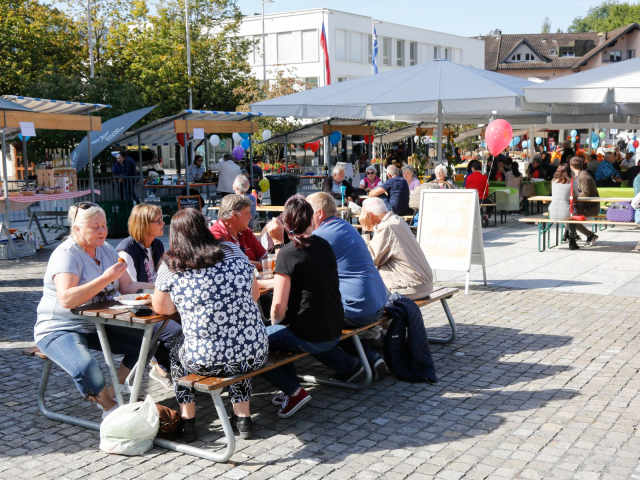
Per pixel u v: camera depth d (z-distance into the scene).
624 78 11.05
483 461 4.10
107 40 29.39
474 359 6.13
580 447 4.27
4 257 12.51
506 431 4.54
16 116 12.08
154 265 5.59
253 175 18.95
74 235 4.81
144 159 26.36
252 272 4.45
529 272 10.23
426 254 8.94
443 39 60.03
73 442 4.52
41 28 26.28
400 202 11.82
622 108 14.17
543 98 10.95
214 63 32.59
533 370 5.79
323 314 4.79
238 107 34.25
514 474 3.92
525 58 78.88
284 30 50.22
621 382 5.44
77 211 4.77
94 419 4.89
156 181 19.39
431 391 5.36
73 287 4.59
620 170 24.20
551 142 43.31
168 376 5.59
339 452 4.28
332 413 4.95
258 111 12.72
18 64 25.80
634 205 11.28
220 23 35.28
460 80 12.05
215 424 4.77
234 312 4.25
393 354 5.64
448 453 4.23
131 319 4.40
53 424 4.82
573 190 12.16
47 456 4.30
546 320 7.43
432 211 9.00
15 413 5.02
